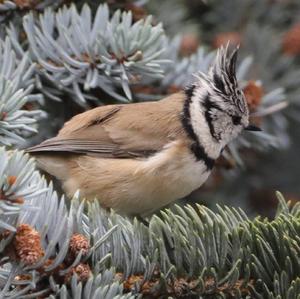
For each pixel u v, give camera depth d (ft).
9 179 16.39
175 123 31.22
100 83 28.02
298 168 39.24
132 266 19.81
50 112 31.68
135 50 27.22
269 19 38.29
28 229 17.04
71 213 18.80
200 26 38.17
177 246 20.24
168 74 31.78
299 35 36.78
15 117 23.03
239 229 20.80
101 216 20.45
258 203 39.09
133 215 31.68
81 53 27.73
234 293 20.34
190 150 30.73
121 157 30.91
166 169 30.17
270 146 35.94
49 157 30.91
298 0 38.27
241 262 20.56
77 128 30.83
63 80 27.66
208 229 20.65
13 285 18.29
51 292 18.21
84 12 28.32
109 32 27.58
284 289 20.03
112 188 30.50
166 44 30.76
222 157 33.86
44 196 18.72
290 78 36.45
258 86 31.96
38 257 17.15
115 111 31.55
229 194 38.63
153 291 19.94
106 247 19.67
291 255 20.31
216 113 31.48
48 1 29.71
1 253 17.01
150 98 32.22
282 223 21.11
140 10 31.78
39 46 28.17
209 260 20.52
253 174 38.91
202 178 31.42
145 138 30.96
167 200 31.22
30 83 27.73
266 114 33.83
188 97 31.71
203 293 20.31
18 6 29.12
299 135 39.29
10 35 28.40
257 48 37.04
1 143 23.29
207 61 32.19
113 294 18.12
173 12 37.09
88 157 30.76
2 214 16.48
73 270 18.30
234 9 38.32
